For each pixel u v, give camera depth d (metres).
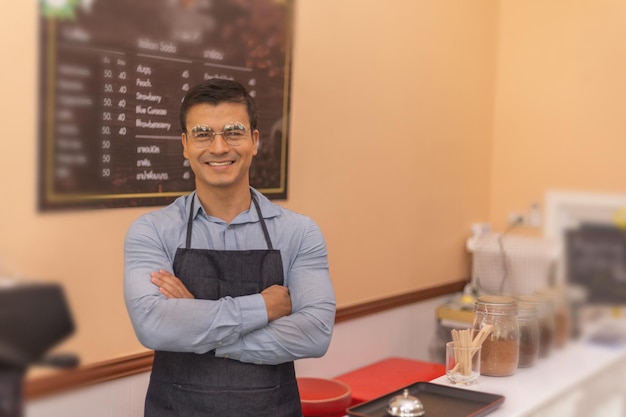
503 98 3.97
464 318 3.69
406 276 3.85
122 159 2.51
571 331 1.81
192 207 2.11
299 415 2.14
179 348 1.95
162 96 2.62
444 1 3.92
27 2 2.22
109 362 2.45
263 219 2.12
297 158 3.20
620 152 3.46
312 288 2.10
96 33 2.40
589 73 3.55
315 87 3.26
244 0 2.90
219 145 1.98
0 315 2.05
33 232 2.26
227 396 2.00
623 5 3.44
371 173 3.59
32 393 2.09
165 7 2.61
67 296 2.29
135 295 1.98
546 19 3.74
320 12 3.26
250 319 1.97
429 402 1.88
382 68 3.61
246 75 2.94
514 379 1.99
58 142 2.32
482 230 4.11
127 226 2.54
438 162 4.00
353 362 3.53
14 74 2.21
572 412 1.73
